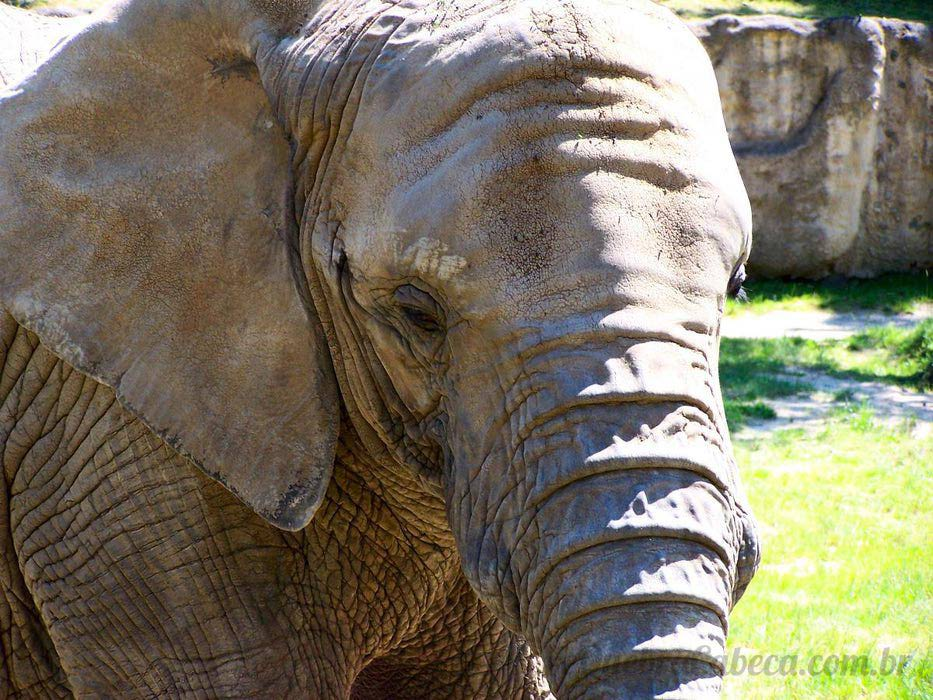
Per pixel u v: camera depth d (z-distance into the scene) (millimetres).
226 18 5840
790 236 36031
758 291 34625
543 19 5133
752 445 20000
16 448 6664
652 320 4832
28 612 6906
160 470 6289
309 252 5695
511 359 4949
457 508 5238
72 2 22281
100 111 5949
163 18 5895
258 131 5832
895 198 36250
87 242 5926
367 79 5434
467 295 5023
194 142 5887
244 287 5793
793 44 35500
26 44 7469
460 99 5129
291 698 6258
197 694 6273
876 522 16109
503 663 7555
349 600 6559
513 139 4992
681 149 5043
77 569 6496
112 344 5887
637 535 4613
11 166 5996
